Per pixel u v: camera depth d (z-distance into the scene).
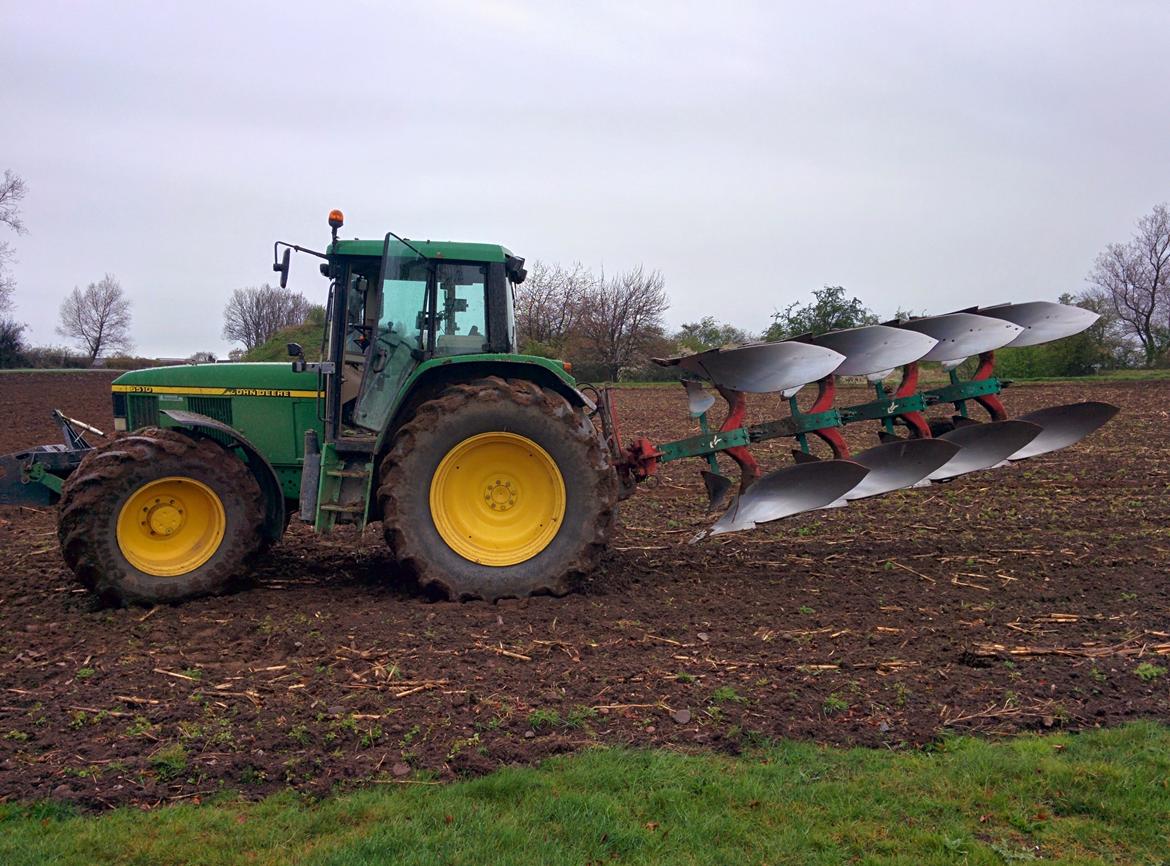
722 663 4.89
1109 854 3.16
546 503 6.35
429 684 4.55
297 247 6.50
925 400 7.55
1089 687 4.52
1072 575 6.77
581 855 3.13
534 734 4.03
